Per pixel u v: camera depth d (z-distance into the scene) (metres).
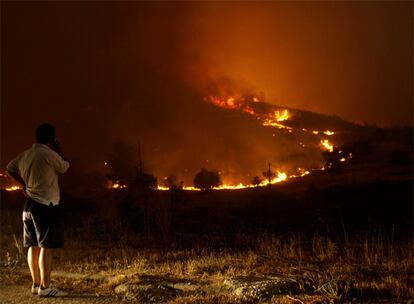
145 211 12.12
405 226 15.23
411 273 6.98
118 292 6.04
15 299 5.87
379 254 8.17
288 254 8.41
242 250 9.32
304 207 20.08
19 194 18.91
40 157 5.95
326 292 5.79
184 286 6.30
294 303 5.47
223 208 19.28
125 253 8.73
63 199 17.94
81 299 5.83
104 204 12.91
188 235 11.41
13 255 8.52
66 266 7.73
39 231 5.90
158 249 9.44
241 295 5.75
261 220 16.05
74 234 11.20
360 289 5.95
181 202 19.98
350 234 12.89
